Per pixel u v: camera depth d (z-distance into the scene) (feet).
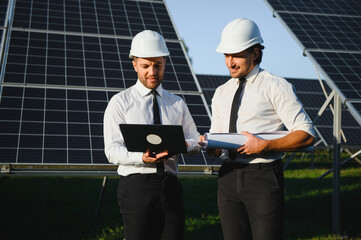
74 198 30.68
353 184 36.94
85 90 18.75
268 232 9.58
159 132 8.96
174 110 11.07
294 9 28.27
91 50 21.66
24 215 24.70
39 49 20.77
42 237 19.88
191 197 31.71
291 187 35.55
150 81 10.37
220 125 11.15
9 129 15.80
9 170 14.23
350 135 50.06
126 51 22.30
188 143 10.57
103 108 17.94
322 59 22.11
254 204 9.76
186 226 22.04
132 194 10.04
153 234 10.57
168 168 10.36
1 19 22.29
